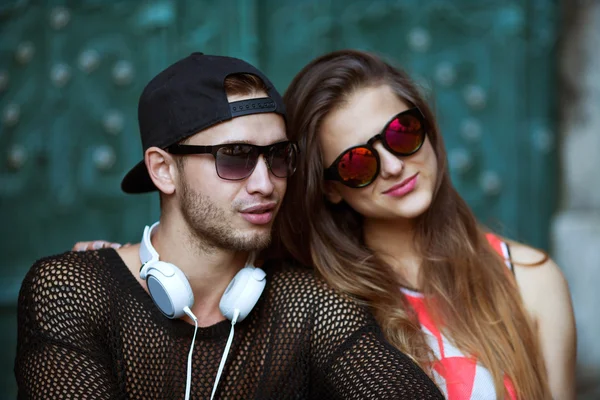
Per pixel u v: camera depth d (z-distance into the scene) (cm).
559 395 202
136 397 169
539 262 212
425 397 161
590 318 385
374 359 171
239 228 168
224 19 346
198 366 172
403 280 212
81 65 345
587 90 386
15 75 346
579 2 384
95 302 170
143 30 342
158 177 175
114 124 343
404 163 196
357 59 204
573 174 388
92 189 346
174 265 171
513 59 370
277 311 184
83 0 345
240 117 166
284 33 355
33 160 346
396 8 363
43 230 347
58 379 156
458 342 195
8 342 344
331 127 199
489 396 188
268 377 177
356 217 219
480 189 373
